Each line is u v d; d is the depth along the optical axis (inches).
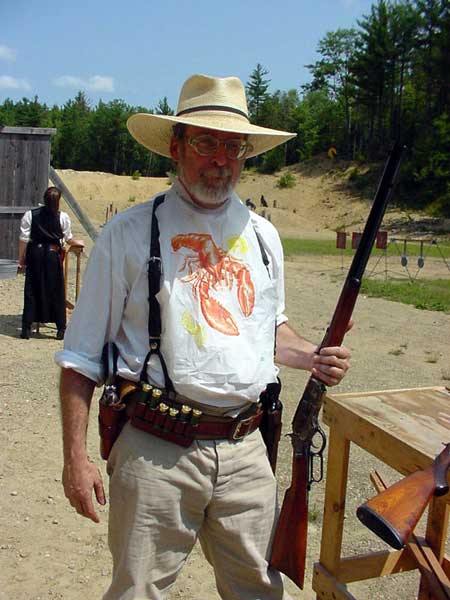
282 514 100.5
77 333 94.7
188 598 135.3
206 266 95.5
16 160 469.7
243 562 98.7
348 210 2345.0
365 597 138.3
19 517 160.2
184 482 93.6
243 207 102.5
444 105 2036.2
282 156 2856.8
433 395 117.9
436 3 1915.6
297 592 139.4
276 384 102.5
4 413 221.6
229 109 97.5
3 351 294.4
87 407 95.3
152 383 93.2
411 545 116.7
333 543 114.0
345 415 109.9
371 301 499.8
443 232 1803.6
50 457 191.5
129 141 3602.4
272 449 102.8
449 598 107.5
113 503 96.3
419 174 2070.6
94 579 139.6
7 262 358.0
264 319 98.7
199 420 93.4
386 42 2065.7
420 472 83.7
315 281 596.7
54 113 3969.0
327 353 98.8
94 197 2524.6
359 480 187.2
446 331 388.8
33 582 137.5
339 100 2778.1
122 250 93.7
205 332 93.0
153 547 94.5
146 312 93.4
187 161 96.0
